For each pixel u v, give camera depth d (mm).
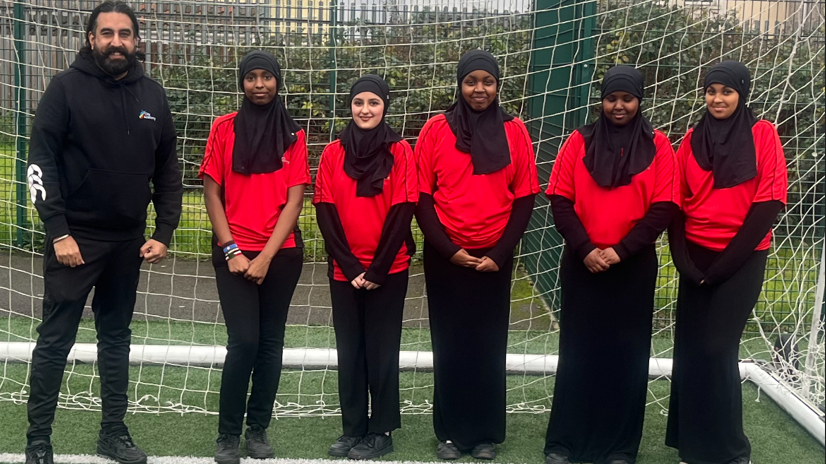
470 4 5949
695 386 3145
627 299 3125
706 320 3096
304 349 4461
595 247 3080
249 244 3115
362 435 3324
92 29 2854
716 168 3021
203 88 5559
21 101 6211
